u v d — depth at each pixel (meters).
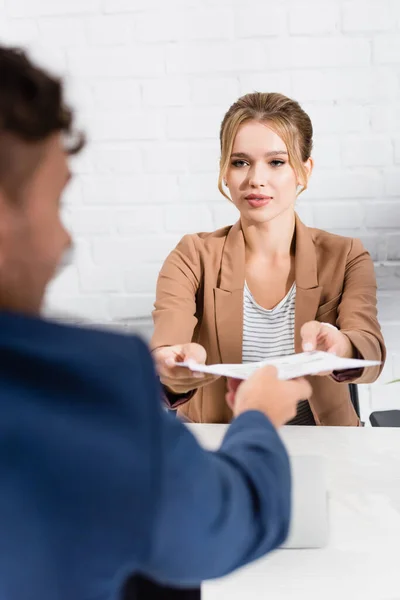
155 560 0.44
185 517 0.44
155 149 2.11
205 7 2.01
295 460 1.16
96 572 0.41
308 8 1.99
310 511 0.98
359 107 2.04
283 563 0.94
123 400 0.42
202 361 1.28
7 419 0.39
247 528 0.49
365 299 1.48
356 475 1.17
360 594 0.87
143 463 0.41
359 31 1.99
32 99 0.43
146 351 0.44
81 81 2.08
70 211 2.16
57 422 0.40
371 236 2.11
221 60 2.04
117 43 2.05
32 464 0.39
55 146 0.46
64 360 0.41
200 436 1.36
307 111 2.05
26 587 0.39
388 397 2.13
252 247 1.54
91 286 2.20
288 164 1.46
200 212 2.14
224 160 1.49
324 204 2.11
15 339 0.41
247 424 0.57
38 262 0.46
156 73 2.06
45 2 2.03
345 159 2.07
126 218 2.16
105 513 0.40
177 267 1.57
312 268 1.51
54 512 0.39
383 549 0.96
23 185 0.44
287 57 2.02
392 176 2.07
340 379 1.32
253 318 1.53
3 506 0.39
